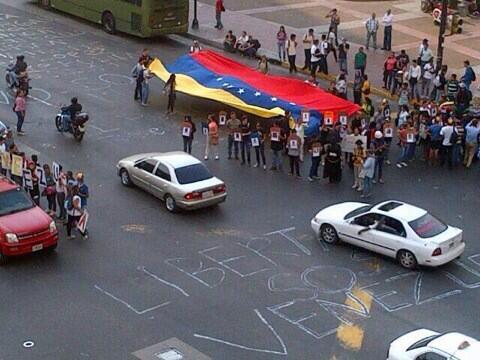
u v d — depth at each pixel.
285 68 61.12
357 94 53.56
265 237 36.97
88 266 34.16
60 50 63.12
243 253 35.50
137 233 37.06
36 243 34.25
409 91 54.78
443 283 33.62
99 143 46.97
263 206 40.09
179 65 53.88
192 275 33.69
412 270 34.44
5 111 51.03
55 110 51.47
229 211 39.44
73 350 28.52
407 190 42.53
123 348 28.70
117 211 39.03
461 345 25.53
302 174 44.16
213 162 45.16
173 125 50.00
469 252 36.19
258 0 77.00
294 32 67.50
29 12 73.00
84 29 68.81
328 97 48.78
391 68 55.28
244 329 30.06
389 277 33.91
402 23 70.31
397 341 26.97
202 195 38.69
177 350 28.66
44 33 67.12
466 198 41.84
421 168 45.44
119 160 44.56
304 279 33.59
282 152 45.03
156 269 34.03
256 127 46.50
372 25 62.78
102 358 28.09
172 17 65.88
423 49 56.19
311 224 37.25
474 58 62.03
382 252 35.16
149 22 65.00
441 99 51.53
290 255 35.44
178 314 30.89
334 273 34.09
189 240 36.53
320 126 46.34
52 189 38.16
